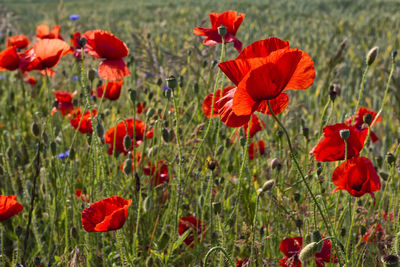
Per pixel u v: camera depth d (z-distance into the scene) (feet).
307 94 7.00
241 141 3.83
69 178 4.15
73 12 30.22
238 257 3.90
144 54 5.54
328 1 28.58
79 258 3.47
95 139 3.68
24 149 5.02
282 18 20.15
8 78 7.21
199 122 4.75
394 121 6.00
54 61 4.09
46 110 5.80
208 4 24.13
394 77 6.33
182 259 3.94
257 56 3.12
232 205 4.32
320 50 10.40
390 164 3.63
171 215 4.07
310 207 3.70
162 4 33.35
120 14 29.40
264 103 3.16
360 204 3.77
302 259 3.02
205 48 5.10
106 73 3.84
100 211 3.26
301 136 4.58
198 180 4.04
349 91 6.70
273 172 3.94
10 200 3.44
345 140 3.16
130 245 3.88
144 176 4.27
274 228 3.94
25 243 3.88
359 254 3.66
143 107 4.99
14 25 9.68
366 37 11.86
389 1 28.73
